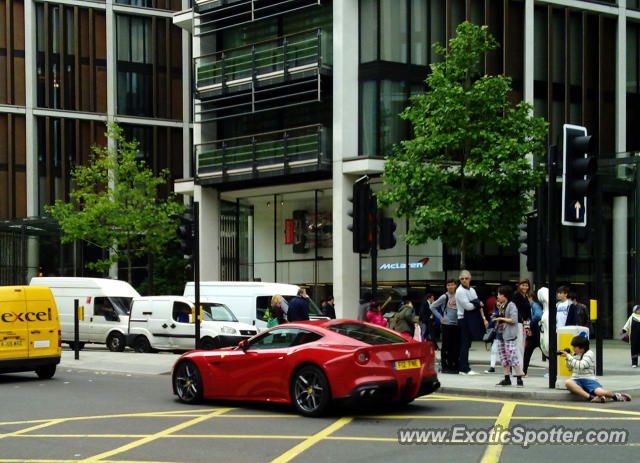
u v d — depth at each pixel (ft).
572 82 103.71
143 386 50.19
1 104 143.54
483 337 51.78
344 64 93.30
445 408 37.45
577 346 39.34
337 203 92.58
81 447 29.12
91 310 89.15
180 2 152.87
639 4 108.17
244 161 100.12
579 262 94.48
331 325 37.35
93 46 147.13
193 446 28.81
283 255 104.94
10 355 53.06
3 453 28.19
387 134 92.38
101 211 112.57
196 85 105.70
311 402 35.47
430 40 94.79
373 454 26.68
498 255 98.48
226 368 39.42
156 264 124.16
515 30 99.50
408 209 75.05
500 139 71.77
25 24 145.59
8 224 138.62
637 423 31.96
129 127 148.56
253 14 100.68
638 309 60.29
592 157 38.93
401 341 36.29
